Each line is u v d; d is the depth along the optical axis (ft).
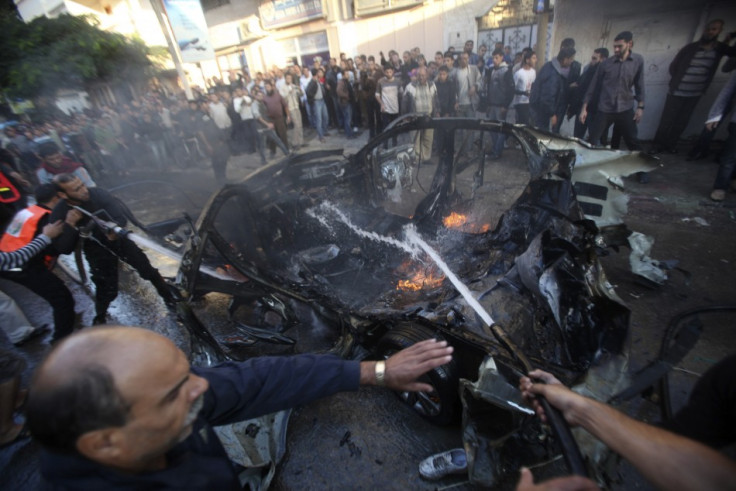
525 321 6.54
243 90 29.81
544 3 20.43
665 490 2.21
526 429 5.47
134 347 2.09
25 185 22.00
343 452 7.26
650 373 5.58
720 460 2.15
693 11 17.30
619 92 16.11
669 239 12.39
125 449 2.10
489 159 21.42
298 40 45.50
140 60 41.91
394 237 11.53
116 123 30.58
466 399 5.75
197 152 29.30
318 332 10.32
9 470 7.89
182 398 2.28
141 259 10.64
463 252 9.77
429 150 21.86
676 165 17.61
